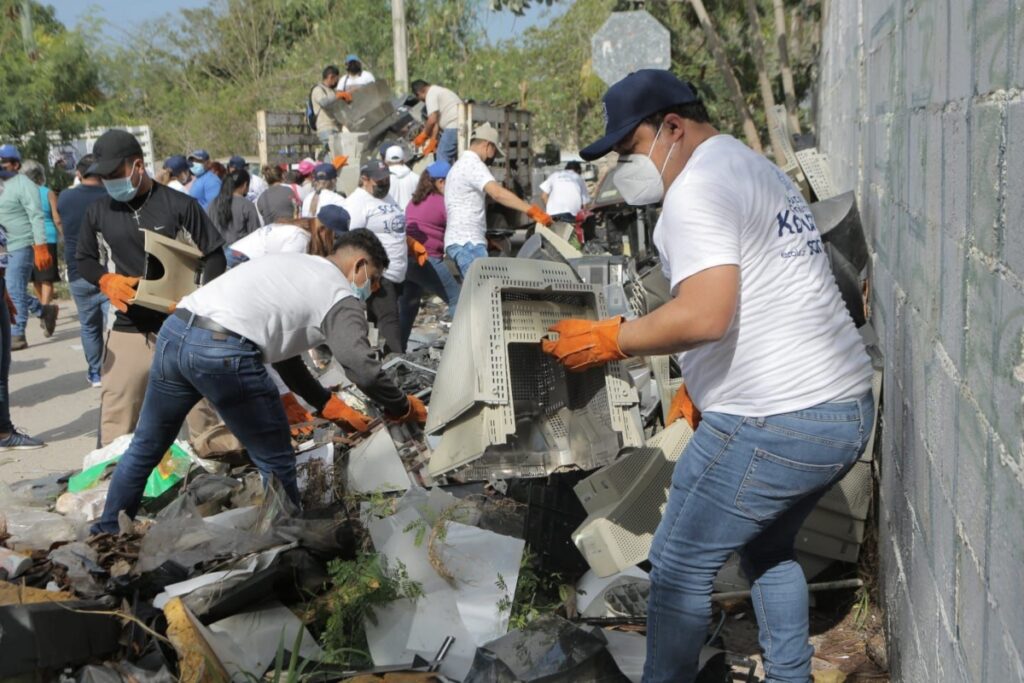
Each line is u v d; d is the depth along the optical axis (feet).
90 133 68.69
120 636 11.09
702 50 61.67
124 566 12.16
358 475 15.35
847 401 9.25
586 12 78.64
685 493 9.58
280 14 112.37
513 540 12.66
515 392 13.05
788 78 49.67
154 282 16.72
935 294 8.75
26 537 13.96
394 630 11.96
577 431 13.00
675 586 9.70
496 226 35.99
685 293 8.87
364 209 25.84
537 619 11.49
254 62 110.22
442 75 82.43
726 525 9.41
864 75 17.24
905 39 11.27
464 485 15.40
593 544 12.00
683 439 12.26
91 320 28.04
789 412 9.10
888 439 12.57
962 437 7.36
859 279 15.76
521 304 12.41
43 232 36.29
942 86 8.42
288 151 56.18
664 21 60.34
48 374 32.48
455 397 12.14
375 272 14.44
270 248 20.21
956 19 7.71
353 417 15.39
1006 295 5.93
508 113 48.08
